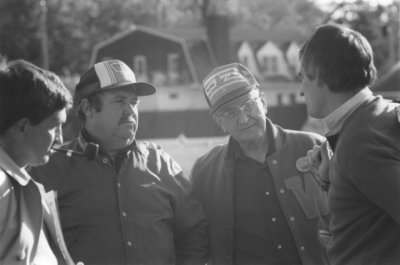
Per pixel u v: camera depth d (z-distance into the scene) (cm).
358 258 433
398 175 408
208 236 613
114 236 561
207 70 7669
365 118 431
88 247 560
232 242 604
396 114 431
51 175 569
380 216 427
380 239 429
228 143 616
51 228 467
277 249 592
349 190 430
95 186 568
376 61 9850
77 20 9512
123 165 577
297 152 604
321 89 457
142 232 564
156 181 586
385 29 9325
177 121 6544
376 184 410
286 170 596
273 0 13638
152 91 591
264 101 611
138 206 569
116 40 7819
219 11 10962
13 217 421
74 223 565
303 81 470
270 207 595
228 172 609
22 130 420
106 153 583
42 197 452
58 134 450
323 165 498
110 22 10069
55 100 424
